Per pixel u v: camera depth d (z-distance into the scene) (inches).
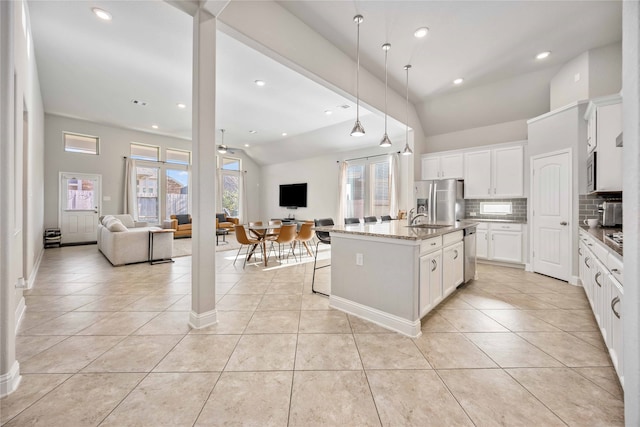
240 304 113.0
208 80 89.4
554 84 155.2
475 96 184.7
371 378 64.7
